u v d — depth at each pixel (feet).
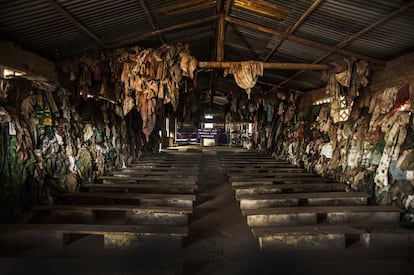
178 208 14.40
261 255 11.04
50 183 16.10
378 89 17.37
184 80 24.26
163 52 17.61
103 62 17.94
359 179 17.95
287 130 34.60
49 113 16.07
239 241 12.29
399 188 14.83
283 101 33.47
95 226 11.98
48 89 15.75
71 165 18.13
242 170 27.20
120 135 27.81
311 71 22.45
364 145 17.97
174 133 65.92
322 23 13.87
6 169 12.79
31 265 9.91
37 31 13.05
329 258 10.87
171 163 31.58
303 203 16.71
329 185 19.17
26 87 14.46
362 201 16.56
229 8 15.26
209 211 16.42
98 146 22.35
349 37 14.55
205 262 10.45
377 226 13.51
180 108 44.04
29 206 14.29
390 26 12.55
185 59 17.43
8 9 10.89
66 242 11.71
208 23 18.08
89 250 11.24
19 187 13.60
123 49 17.85
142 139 36.91
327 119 24.41
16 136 13.46
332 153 22.40
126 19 14.19
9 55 13.17
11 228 11.66
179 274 9.48
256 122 47.96
